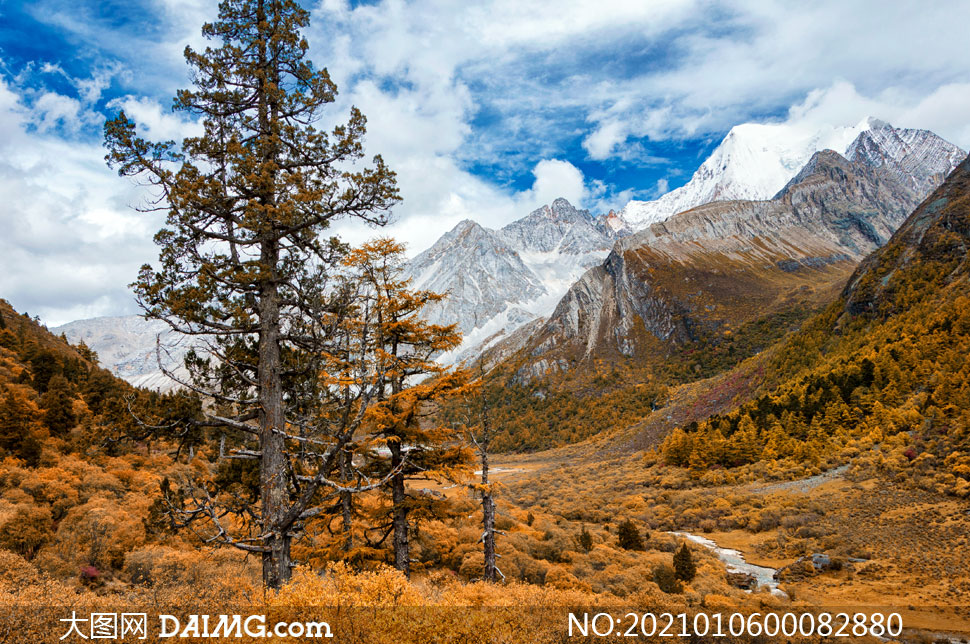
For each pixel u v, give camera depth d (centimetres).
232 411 1296
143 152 1051
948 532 4306
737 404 12194
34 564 1780
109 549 2017
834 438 7550
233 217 1133
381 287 1609
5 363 6506
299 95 1211
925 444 6156
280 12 1227
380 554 1830
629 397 19575
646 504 7681
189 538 2234
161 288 1052
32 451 3866
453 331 1900
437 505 1889
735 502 6775
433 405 1981
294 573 941
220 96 1162
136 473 4156
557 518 6669
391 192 1231
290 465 1005
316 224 1216
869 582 3812
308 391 1308
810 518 5481
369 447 1747
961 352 7494
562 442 17512
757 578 4322
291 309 1246
